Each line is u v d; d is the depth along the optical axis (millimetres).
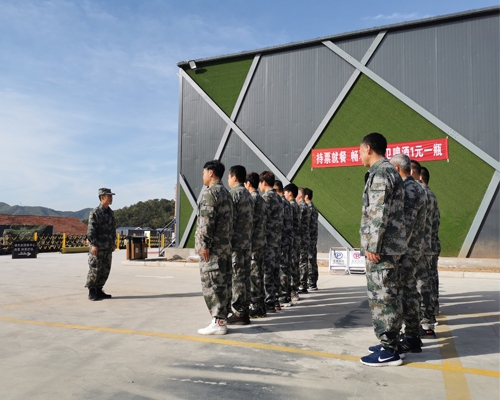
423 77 11750
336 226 12500
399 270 3412
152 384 2598
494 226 10852
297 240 6148
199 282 8234
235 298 4375
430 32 11750
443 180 11391
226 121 13938
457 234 11203
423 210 3596
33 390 2498
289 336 3852
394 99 12016
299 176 13000
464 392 2480
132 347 3434
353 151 12414
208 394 2441
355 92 12469
